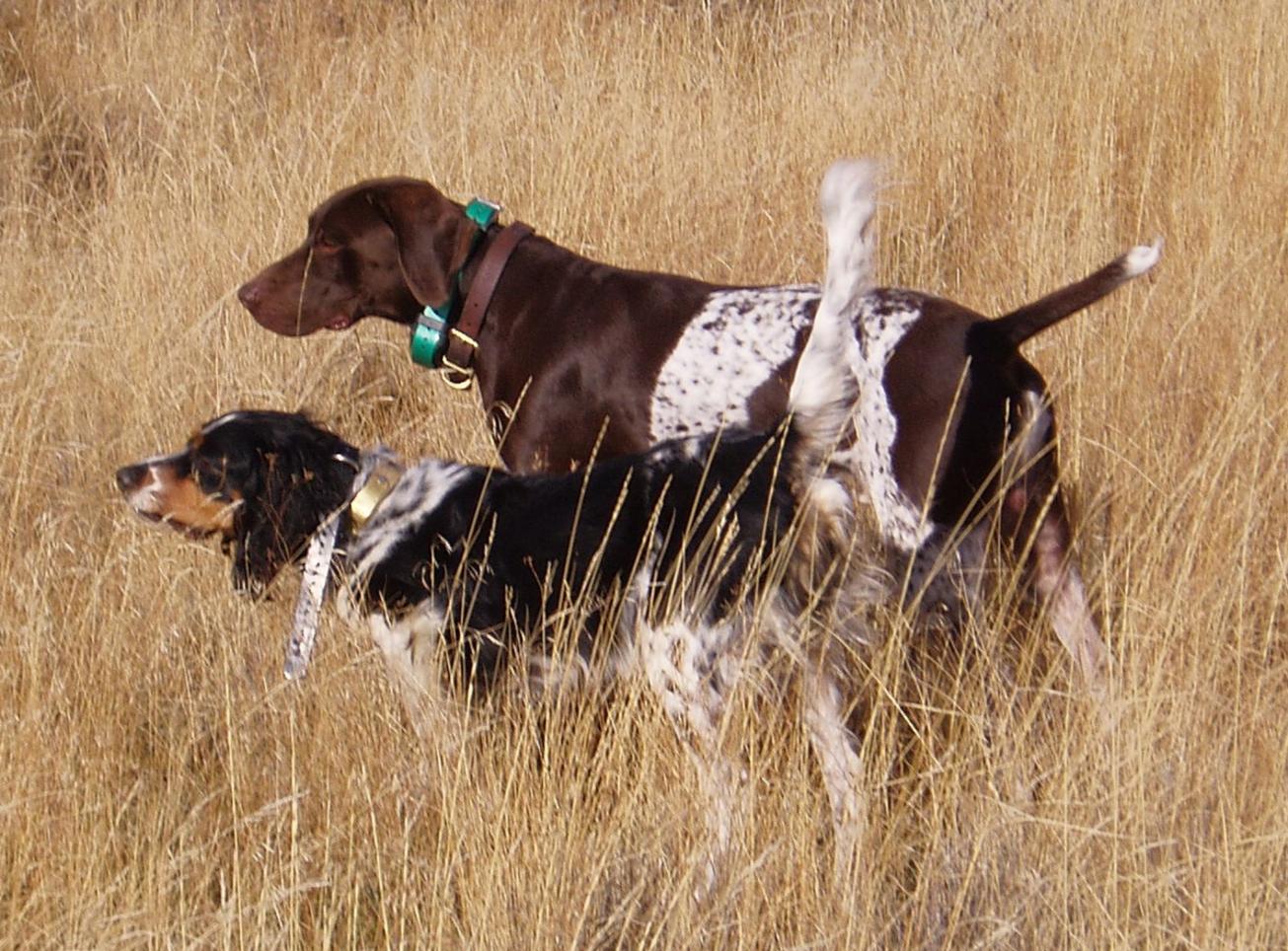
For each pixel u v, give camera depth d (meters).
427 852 5.18
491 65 11.32
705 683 5.42
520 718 5.50
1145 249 5.98
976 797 5.17
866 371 6.09
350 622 5.77
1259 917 4.62
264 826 5.14
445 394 8.32
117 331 8.09
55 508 6.72
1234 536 6.24
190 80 11.69
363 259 7.05
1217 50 10.88
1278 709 5.52
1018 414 6.03
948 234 9.67
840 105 10.84
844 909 4.67
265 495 5.64
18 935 4.67
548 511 5.63
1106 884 4.68
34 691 5.34
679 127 10.43
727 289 6.71
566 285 6.79
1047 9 12.17
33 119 11.44
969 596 5.98
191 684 5.90
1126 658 5.74
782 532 5.49
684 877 4.68
